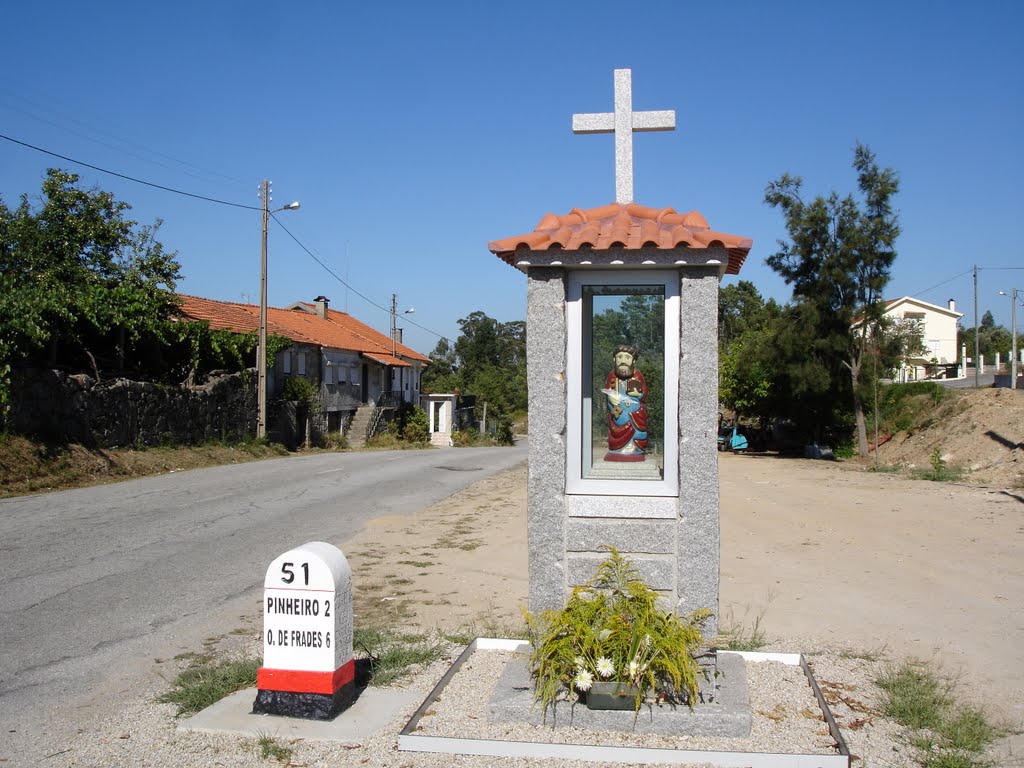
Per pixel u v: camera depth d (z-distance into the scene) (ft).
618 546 18.17
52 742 15.66
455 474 73.77
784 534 39.45
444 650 20.84
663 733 15.23
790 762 14.06
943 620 24.03
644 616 16.10
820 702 16.56
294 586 16.47
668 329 18.26
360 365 147.33
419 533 40.81
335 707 16.42
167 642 22.56
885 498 53.11
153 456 70.13
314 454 100.94
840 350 97.66
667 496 18.08
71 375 63.62
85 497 51.08
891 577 29.84
